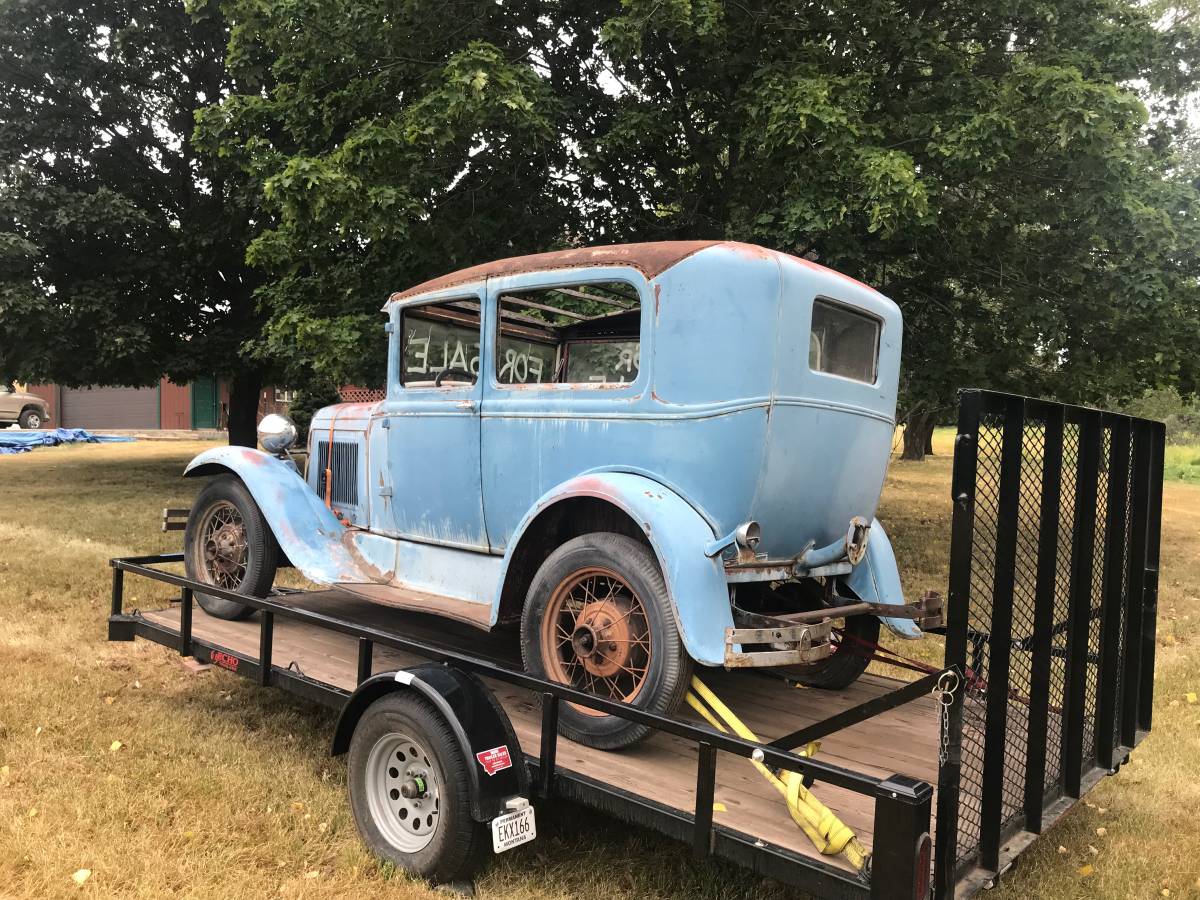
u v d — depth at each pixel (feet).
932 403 28.17
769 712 11.24
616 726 9.56
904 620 11.51
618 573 9.57
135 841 9.78
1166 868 10.17
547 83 24.31
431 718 8.85
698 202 27.68
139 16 38.88
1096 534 9.89
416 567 13.05
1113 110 21.59
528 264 11.35
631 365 12.89
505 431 11.55
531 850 9.86
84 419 99.40
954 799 6.96
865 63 25.63
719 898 9.09
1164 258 24.32
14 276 38.27
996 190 25.13
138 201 42.42
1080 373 26.63
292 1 23.73
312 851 9.72
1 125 38.75
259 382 47.67
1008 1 24.85
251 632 13.99
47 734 12.69
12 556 25.11
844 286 10.55
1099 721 10.09
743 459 9.49
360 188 22.49
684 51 24.91
